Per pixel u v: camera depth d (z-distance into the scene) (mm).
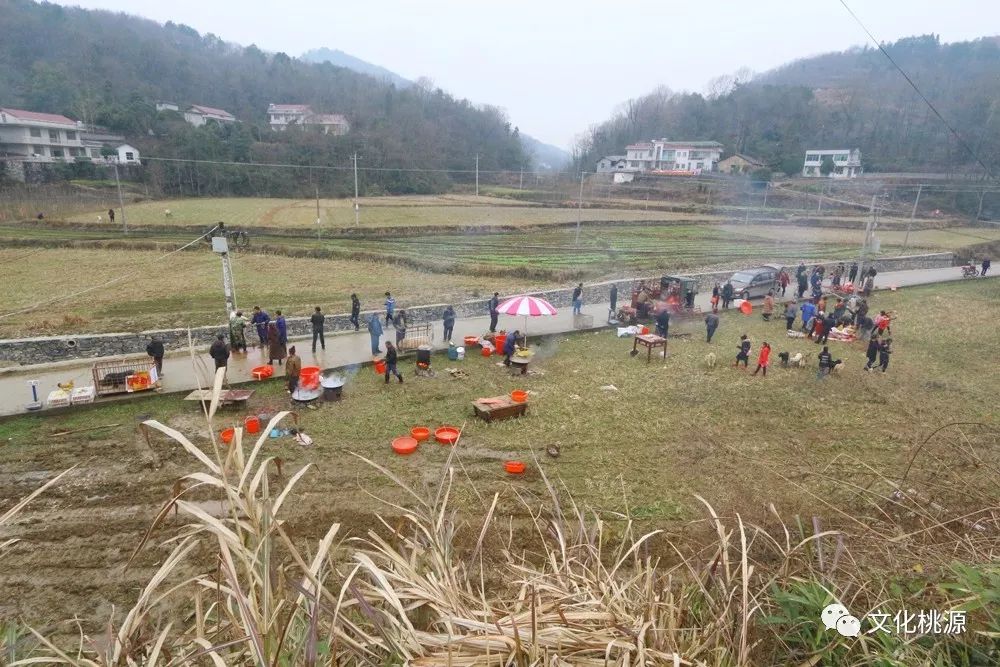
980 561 3197
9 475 10336
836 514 7652
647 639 2482
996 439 11625
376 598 2617
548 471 10719
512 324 21891
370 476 10375
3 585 7469
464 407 13930
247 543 2396
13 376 15133
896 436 12484
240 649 2268
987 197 53844
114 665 2160
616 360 18125
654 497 9750
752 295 27312
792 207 61062
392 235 39219
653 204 59562
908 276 34562
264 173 62031
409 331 19219
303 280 27422
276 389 14703
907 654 2555
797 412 13891
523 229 43719
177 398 13867
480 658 2152
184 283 26078
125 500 9555
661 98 119188
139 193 54875
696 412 13781
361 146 72500
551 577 2982
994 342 20656
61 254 31125
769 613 2979
